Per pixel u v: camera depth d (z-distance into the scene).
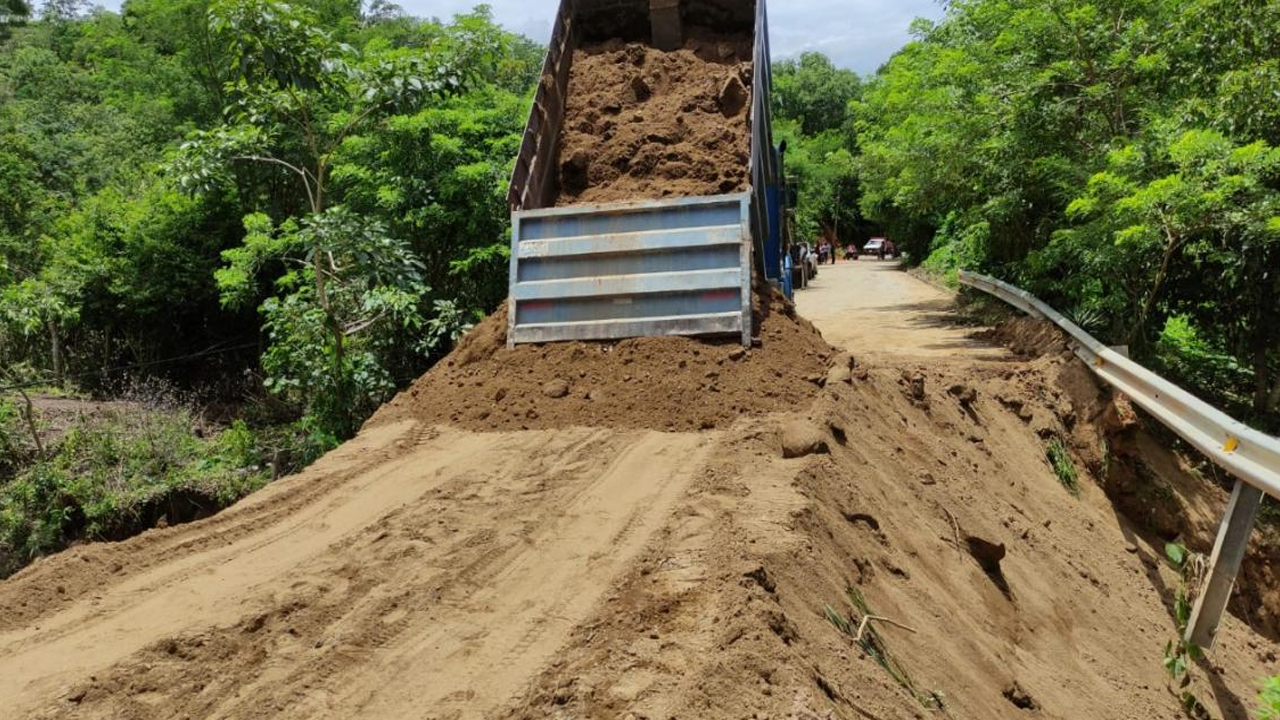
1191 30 11.66
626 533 5.11
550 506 5.62
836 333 16.81
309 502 6.07
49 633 4.34
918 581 5.50
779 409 6.84
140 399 16.34
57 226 21.80
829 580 4.60
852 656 4.09
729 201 7.49
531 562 4.88
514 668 3.81
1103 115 13.05
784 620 3.90
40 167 25.69
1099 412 10.76
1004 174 14.38
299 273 16.39
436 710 3.52
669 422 6.81
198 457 13.29
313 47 10.98
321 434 11.46
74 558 5.16
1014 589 6.48
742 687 3.42
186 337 21.47
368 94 11.30
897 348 14.60
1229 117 10.90
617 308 7.67
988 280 17.00
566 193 8.62
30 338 19.45
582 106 9.06
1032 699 5.13
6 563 11.10
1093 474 10.56
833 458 6.04
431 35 17.89
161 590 4.79
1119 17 12.66
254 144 11.56
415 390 8.06
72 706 3.62
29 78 33.72
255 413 16.83
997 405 10.53
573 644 3.91
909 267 39.44
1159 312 13.32
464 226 16.08
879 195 26.48
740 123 8.62
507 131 16.88
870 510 5.80
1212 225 10.29
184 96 24.05
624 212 7.68
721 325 7.41
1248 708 7.00
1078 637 6.62
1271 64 10.86
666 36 9.45
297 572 4.86
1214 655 7.65
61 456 12.63
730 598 3.98
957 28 18.08
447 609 4.40
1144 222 10.44
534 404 7.25
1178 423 8.05
